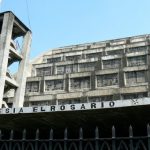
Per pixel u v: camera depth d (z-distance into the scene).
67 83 55.66
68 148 9.78
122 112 9.35
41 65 63.25
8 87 37.91
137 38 64.38
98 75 53.72
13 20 37.53
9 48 36.41
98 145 8.77
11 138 9.80
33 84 58.03
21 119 10.52
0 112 10.03
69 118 10.14
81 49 68.31
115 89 49.19
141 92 47.53
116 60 56.84
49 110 9.53
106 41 67.12
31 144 9.50
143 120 10.12
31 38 41.03
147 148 8.87
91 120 10.30
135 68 51.59
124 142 8.55
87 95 51.06
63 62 61.75
